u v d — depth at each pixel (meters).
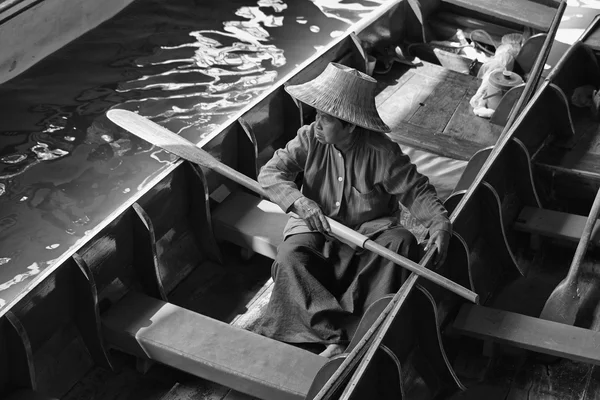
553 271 4.24
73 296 3.45
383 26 6.08
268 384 3.29
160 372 3.64
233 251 4.36
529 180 4.33
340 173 3.69
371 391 3.09
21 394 3.20
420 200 3.62
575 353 3.42
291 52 7.34
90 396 3.50
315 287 3.60
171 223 4.05
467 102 5.70
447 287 3.28
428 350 3.46
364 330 3.35
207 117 6.48
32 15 6.78
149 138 4.15
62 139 6.19
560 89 4.74
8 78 6.76
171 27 7.66
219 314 3.96
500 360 3.69
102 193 5.72
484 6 5.87
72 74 6.91
